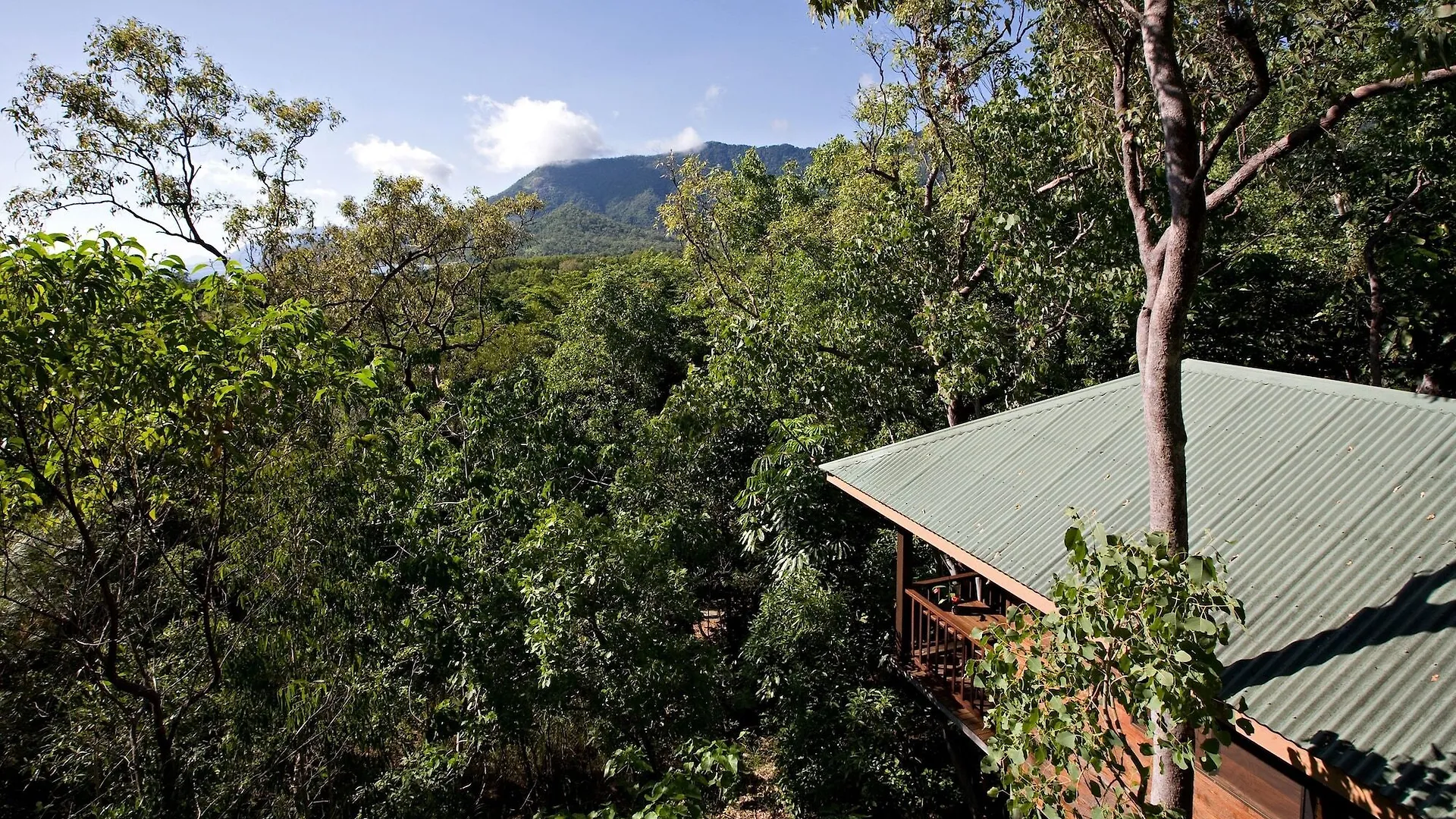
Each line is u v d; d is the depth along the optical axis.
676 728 8.78
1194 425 6.77
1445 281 11.93
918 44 12.85
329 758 7.75
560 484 12.93
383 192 21.05
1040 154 11.71
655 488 12.62
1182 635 3.83
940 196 13.73
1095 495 6.67
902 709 8.97
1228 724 4.19
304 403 7.71
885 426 12.59
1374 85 4.34
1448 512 4.80
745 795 10.16
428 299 25.53
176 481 7.00
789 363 12.93
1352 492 5.31
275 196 18.81
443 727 9.37
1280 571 5.00
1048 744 4.33
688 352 26.98
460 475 11.99
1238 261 12.55
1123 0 5.61
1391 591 4.50
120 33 15.70
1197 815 5.53
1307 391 6.39
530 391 15.41
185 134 16.95
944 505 7.55
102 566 6.93
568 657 8.59
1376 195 12.52
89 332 5.72
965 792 8.94
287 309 7.07
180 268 6.74
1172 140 4.71
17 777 7.50
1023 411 8.52
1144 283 10.78
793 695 9.13
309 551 7.78
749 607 13.34
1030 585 6.00
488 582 9.12
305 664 7.63
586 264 65.94
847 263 13.28
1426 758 3.58
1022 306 11.30
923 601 8.70
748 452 13.59
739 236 27.55
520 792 11.14
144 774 6.72
